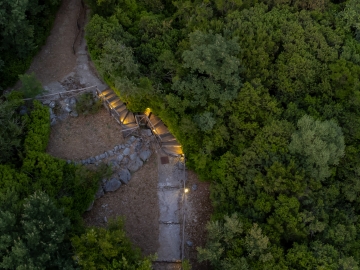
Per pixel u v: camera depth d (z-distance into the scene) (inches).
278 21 1107.3
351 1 1159.6
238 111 964.6
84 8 1227.2
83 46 1145.4
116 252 726.5
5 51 1040.8
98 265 724.0
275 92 1034.7
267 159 908.0
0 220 679.1
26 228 697.0
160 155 1020.5
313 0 1149.1
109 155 975.0
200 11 1080.8
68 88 1059.3
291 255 799.1
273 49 1053.8
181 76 1002.7
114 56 974.4
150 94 970.7
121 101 1039.6
